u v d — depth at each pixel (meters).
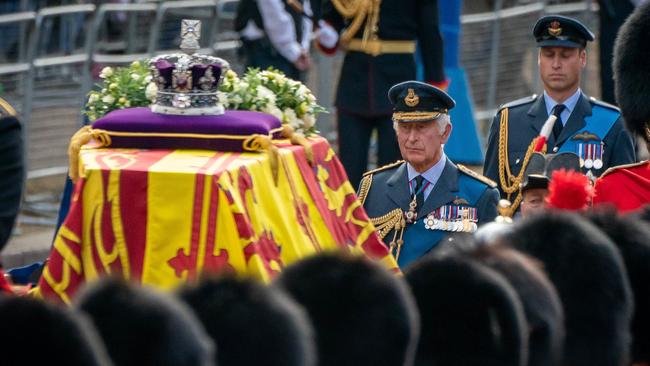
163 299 11.98
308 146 21.36
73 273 18.88
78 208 18.92
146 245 18.61
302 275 13.45
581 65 29.00
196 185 18.45
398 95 25.45
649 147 25.05
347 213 22.30
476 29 50.50
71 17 44.44
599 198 23.30
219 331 12.41
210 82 20.70
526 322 14.24
